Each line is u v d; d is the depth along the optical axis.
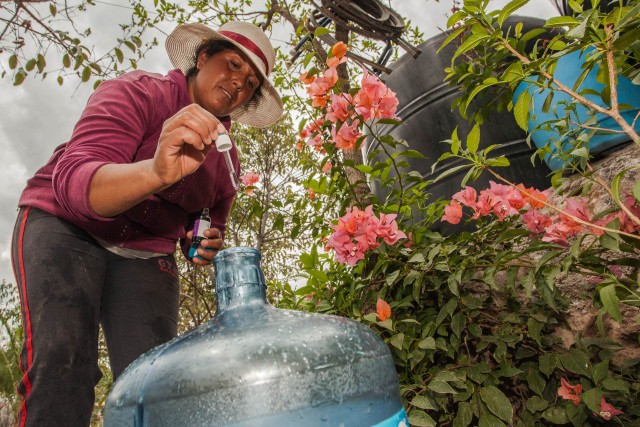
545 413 1.28
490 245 1.51
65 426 0.98
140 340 1.27
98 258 1.26
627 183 1.54
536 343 1.48
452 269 1.55
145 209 1.37
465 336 1.54
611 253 1.50
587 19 0.79
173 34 1.66
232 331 0.70
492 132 2.34
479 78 1.46
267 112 2.05
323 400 0.62
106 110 1.16
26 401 0.96
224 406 0.60
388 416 0.68
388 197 1.80
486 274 1.29
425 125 2.52
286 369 0.62
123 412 0.66
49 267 1.11
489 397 1.25
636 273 1.10
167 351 0.71
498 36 0.96
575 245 1.02
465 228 2.18
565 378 1.38
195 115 0.84
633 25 0.82
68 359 1.04
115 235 1.30
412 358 1.41
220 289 0.78
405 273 1.62
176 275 1.51
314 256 1.86
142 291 1.34
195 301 4.57
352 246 1.50
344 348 0.69
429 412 1.54
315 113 1.98
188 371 0.63
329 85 1.59
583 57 1.71
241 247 0.81
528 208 1.59
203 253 1.48
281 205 2.15
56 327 1.05
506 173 2.28
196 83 1.54
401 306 1.58
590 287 1.53
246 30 1.68
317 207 2.07
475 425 1.50
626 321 1.43
